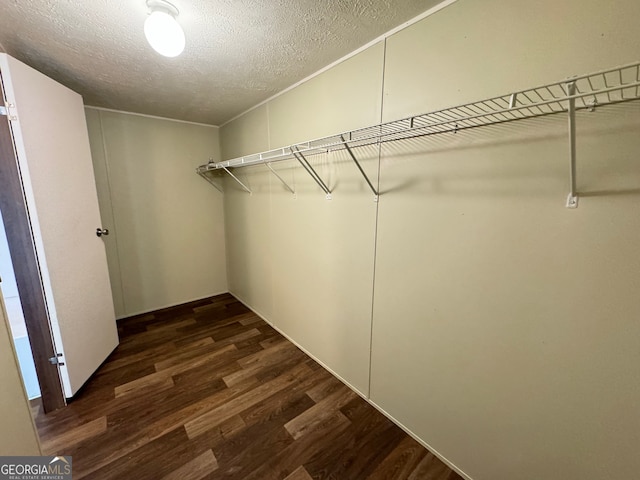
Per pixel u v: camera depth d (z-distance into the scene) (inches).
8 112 55.0
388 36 53.1
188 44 56.8
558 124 34.9
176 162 121.8
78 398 69.5
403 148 53.4
